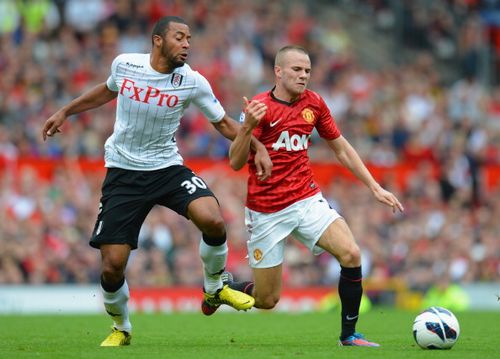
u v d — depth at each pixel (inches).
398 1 4365.2
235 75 3540.8
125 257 1221.7
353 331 1252.5
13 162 2822.3
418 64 4050.2
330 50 3973.9
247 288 1338.6
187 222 2714.1
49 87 3189.0
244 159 1216.2
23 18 3476.9
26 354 1123.3
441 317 1187.3
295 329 1620.3
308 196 1279.5
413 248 2878.9
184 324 1740.9
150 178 1232.2
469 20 4345.5
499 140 3592.5
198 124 3142.2
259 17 3848.4
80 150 2960.1
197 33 3654.0
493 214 3142.2
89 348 1210.0
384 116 3533.5
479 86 4033.0
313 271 2696.9
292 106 1274.6
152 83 1218.0
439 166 3336.6
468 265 2878.9
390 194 1275.8
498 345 1269.7
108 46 3469.5
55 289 2327.8
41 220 2623.0
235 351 1160.2
